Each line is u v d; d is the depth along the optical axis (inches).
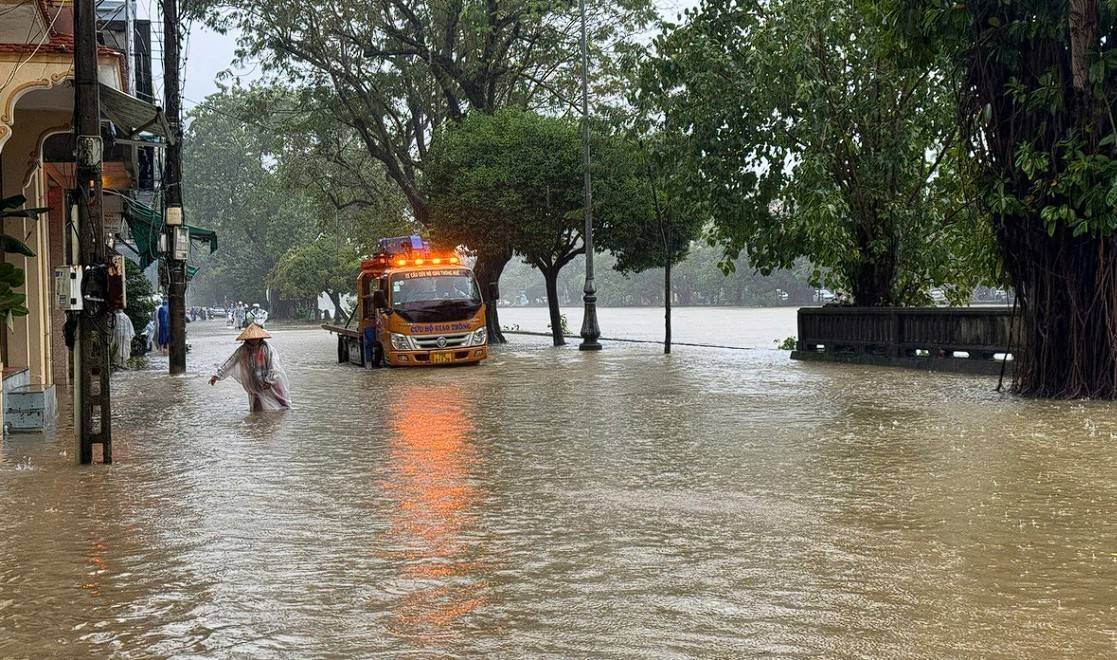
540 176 1549.0
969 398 712.4
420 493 387.9
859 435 527.5
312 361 1364.4
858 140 1126.4
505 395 794.2
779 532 314.0
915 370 991.0
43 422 610.9
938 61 931.3
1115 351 689.0
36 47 527.8
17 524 341.7
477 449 502.0
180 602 249.3
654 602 242.7
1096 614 229.5
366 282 1237.7
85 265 473.4
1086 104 682.2
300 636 222.4
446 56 1686.8
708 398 737.0
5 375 642.8
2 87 525.0
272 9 1638.8
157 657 210.5
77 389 472.4
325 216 2001.7
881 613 231.6
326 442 538.3
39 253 750.5
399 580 265.7
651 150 1224.2
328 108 1729.8
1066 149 695.1
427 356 1153.4
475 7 1571.1
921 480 398.6
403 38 1676.9
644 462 452.1
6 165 700.7
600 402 722.8
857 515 337.1
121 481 424.5
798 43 1057.5
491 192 1560.0
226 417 668.1
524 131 1581.0
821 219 1035.9
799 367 1061.1
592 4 1662.2
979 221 810.2
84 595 256.5
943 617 228.4
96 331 473.1
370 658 207.9
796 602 241.0
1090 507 346.3
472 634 221.6
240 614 238.7
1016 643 210.8
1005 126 718.5
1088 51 669.3
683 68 1180.5
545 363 1188.5
